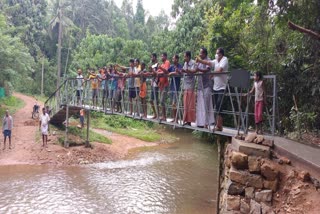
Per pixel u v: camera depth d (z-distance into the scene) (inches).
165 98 325.4
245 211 188.5
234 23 486.3
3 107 1127.6
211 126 272.4
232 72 224.7
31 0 1955.0
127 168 626.2
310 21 272.2
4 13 1473.9
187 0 1123.3
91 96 605.9
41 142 703.7
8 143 701.3
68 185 493.4
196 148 888.3
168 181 536.4
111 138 930.7
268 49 386.9
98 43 1487.5
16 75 1016.2
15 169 568.1
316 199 155.9
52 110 821.2
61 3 1630.2
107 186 498.6
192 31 898.7
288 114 353.1
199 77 268.8
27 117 1031.6
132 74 369.1
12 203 403.5
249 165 192.1
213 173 594.6
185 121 286.8
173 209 402.3
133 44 1419.8
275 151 199.3
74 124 970.1
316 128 311.6
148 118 352.2
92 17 2174.0
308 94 331.3
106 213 384.8
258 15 357.4
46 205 402.0
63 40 1909.4
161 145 945.5
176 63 305.1
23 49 1101.7
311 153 187.3
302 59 331.6
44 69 1841.8
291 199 167.8
